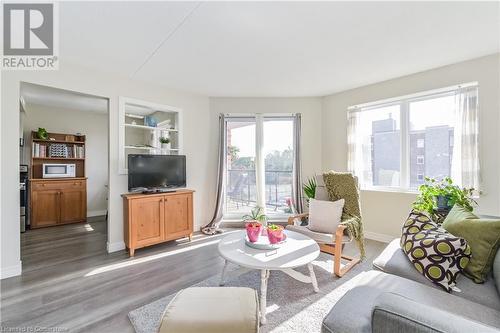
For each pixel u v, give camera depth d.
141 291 2.07
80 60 2.70
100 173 5.24
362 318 1.02
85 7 1.78
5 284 2.18
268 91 3.88
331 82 3.45
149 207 3.06
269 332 1.56
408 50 2.48
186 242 3.41
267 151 4.33
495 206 2.56
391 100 3.42
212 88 3.71
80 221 4.62
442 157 3.05
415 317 0.76
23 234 3.82
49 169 4.42
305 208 4.12
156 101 3.53
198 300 1.27
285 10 1.82
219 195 4.11
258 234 2.11
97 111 5.04
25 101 4.18
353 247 3.17
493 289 1.30
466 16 1.91
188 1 1.71
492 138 2.58
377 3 1.75
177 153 3.82
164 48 2.43
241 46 2.39
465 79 2.74
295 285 2.16
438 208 2.25
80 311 1.78
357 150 3.73
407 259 1.64
